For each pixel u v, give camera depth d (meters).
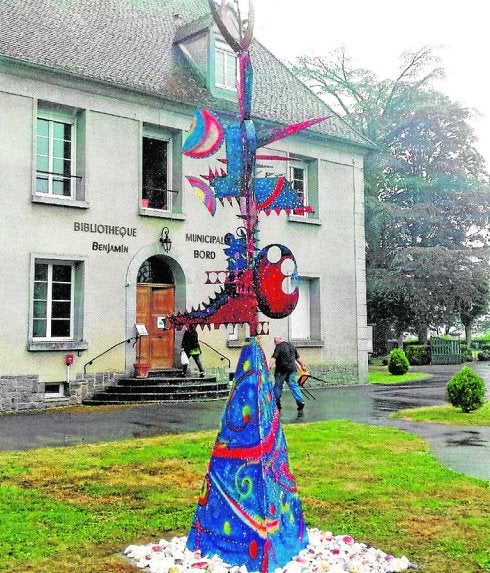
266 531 4.53
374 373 30.12
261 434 4.75
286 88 24.66
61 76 16.95
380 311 42.28
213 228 19.80
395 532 5.58
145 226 18.41
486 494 6.91
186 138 5.23
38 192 16.95
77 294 17.17
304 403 15.68
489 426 12.25
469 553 5.05
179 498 6.70
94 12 20.89
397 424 12.50
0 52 15.80
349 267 23.69
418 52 42.72
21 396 15.73
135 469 8.09
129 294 17.91
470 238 44.00
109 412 14.62
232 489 4.75
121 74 18.47
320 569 4.53
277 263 5.07
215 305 5.07
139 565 4.73
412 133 43.19
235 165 5.29
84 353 16.95
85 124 17.45
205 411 14.62
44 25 18.61
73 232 16.98
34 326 16.61
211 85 20.61
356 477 7.71
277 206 5.36
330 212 23.33
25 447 9.84
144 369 17.64
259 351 5.07
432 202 42.53
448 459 8.98
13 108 16.19
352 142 23.88
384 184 42.59
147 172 19.33
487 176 44.69
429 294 39.81
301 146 22.73
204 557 4.74
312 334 22.73
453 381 14.36
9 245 15.86
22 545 5.19
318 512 6.21
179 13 24.45
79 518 5.95
